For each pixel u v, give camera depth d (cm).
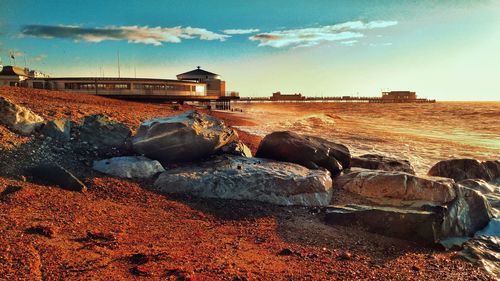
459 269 773
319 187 1170
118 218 902
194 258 722
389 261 793
